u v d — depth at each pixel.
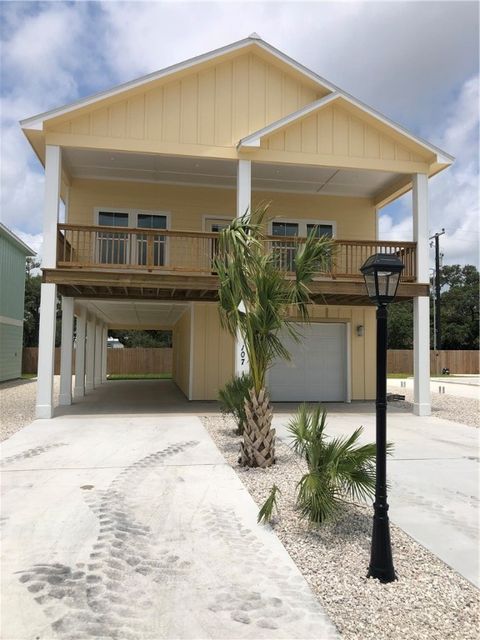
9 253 21.20
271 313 6.21
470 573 3.63
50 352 10.52
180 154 11.25
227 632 2.82
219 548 3.98
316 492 4.31
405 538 4.30
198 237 11.07
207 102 11.52
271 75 11.98
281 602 3.17
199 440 8.32
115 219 13.88
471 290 46.50
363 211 15.20
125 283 10.69
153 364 28.94
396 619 3.00
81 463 6.71
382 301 3.71
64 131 10.74
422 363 11.94
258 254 6.34
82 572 3.54
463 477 6.26
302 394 14.50
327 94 12.20
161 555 3.84
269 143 11.52
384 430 3.64
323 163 11.73
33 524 4.45
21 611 3.03
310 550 3.97
